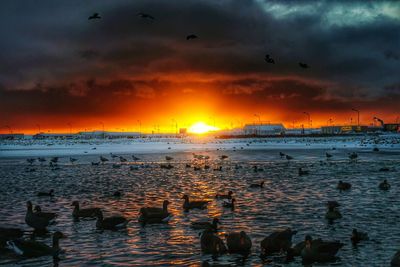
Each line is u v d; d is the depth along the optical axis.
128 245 22.22
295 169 63.94
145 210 27.66
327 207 31.17
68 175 59.62
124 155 112.06
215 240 20.97
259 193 38.91
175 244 22.27
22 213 31.09
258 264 19.12
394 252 20.30
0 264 19.61
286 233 21.03
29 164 84.38
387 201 33.78
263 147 145.75
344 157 90.31
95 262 19.61
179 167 71.25
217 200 35.41
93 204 34.53
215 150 131.75
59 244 22.66
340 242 21.42
